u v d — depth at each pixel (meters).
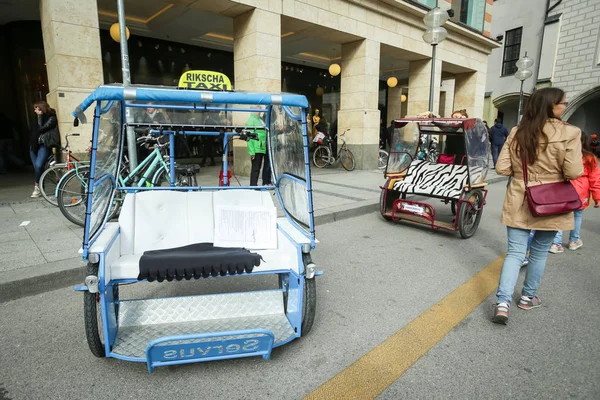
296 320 2.42
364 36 10.62
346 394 2.06
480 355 2.43
